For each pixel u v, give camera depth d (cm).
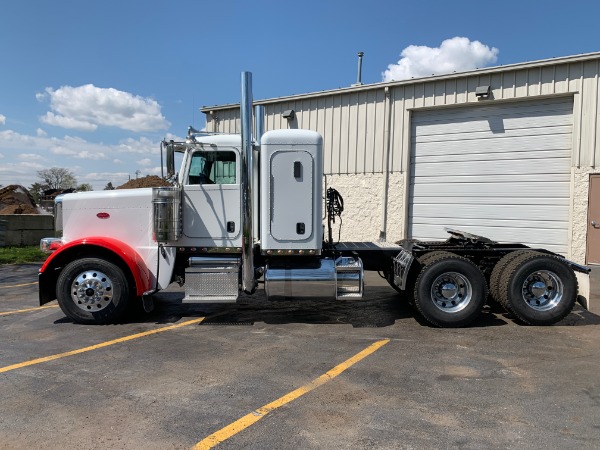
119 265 629
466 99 1200
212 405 370
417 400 380
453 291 607
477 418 348
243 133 604
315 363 469
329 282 618
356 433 325
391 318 662
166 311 702
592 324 623
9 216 1647
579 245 1083
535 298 614
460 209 1241
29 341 544
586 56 1045
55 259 617
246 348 519
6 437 319
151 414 354
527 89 1126
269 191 614
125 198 635
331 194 704
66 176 7581
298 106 1441
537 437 319
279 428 332
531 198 1152
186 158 636
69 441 314
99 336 565
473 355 494
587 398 383
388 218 1319
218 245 629
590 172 1061
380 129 1320
